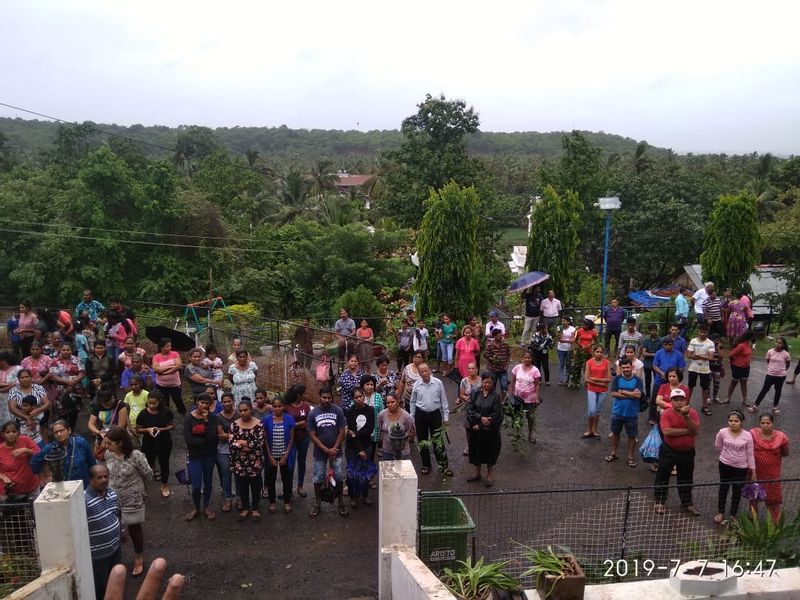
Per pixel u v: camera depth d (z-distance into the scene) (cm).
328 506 796
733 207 1669
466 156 3500
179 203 2870
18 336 1292
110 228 2650
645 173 3284
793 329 1808
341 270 2916
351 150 18138
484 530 709
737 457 714
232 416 783
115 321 1238
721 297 1673
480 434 836
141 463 639
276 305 3116
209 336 1395
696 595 546
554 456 946
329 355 1419
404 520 573
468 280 1569
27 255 2667
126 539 713
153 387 987
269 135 18738
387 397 791
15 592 477
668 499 794
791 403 1181
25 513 573
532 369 970
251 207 4475
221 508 789
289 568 658
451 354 1338
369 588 623
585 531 699
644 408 908
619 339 1298
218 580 637
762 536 635
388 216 3728
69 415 975
